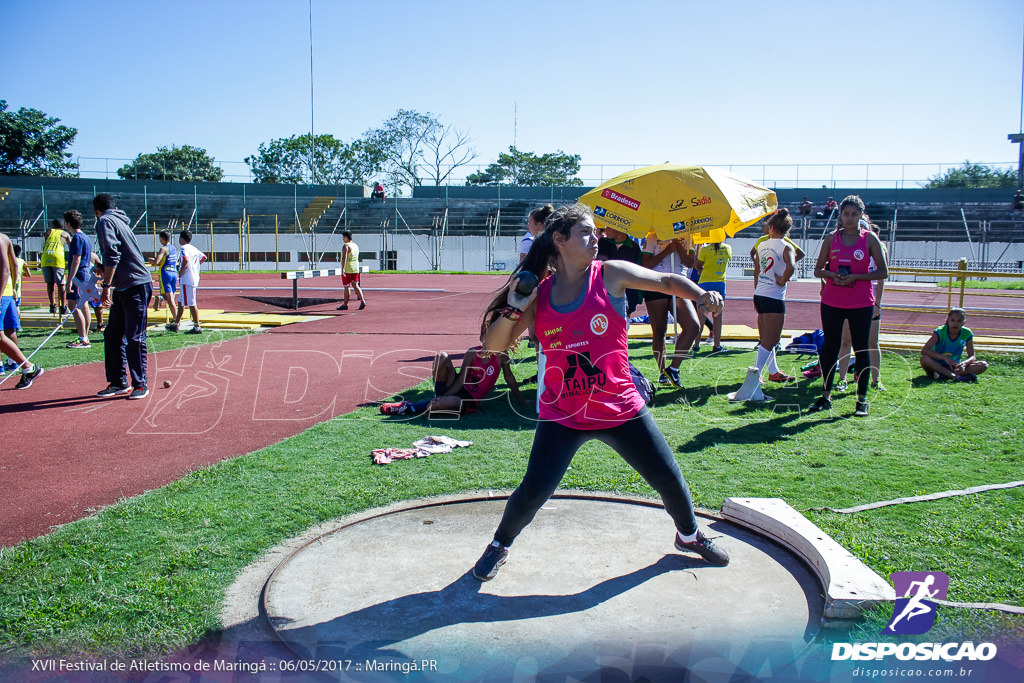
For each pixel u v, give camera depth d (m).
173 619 3.03
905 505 4.22
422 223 42.22
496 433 5.86
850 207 6.16
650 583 3.35
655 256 7.89
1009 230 36.19
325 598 3.21
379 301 17.97
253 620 3.04
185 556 3.59
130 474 4.95
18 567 3.47
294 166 71.00
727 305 16.59
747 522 3.98
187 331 11.99
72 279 10.40
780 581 3.38
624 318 3.10
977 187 47.16
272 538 3.84
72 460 5.25
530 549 3.71
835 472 4.84
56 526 4.05
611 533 3.91
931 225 40.25
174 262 11.84
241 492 4.49
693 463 5.03
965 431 5.81
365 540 3.83
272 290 21.47
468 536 3.88
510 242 38.28
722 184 7.11
